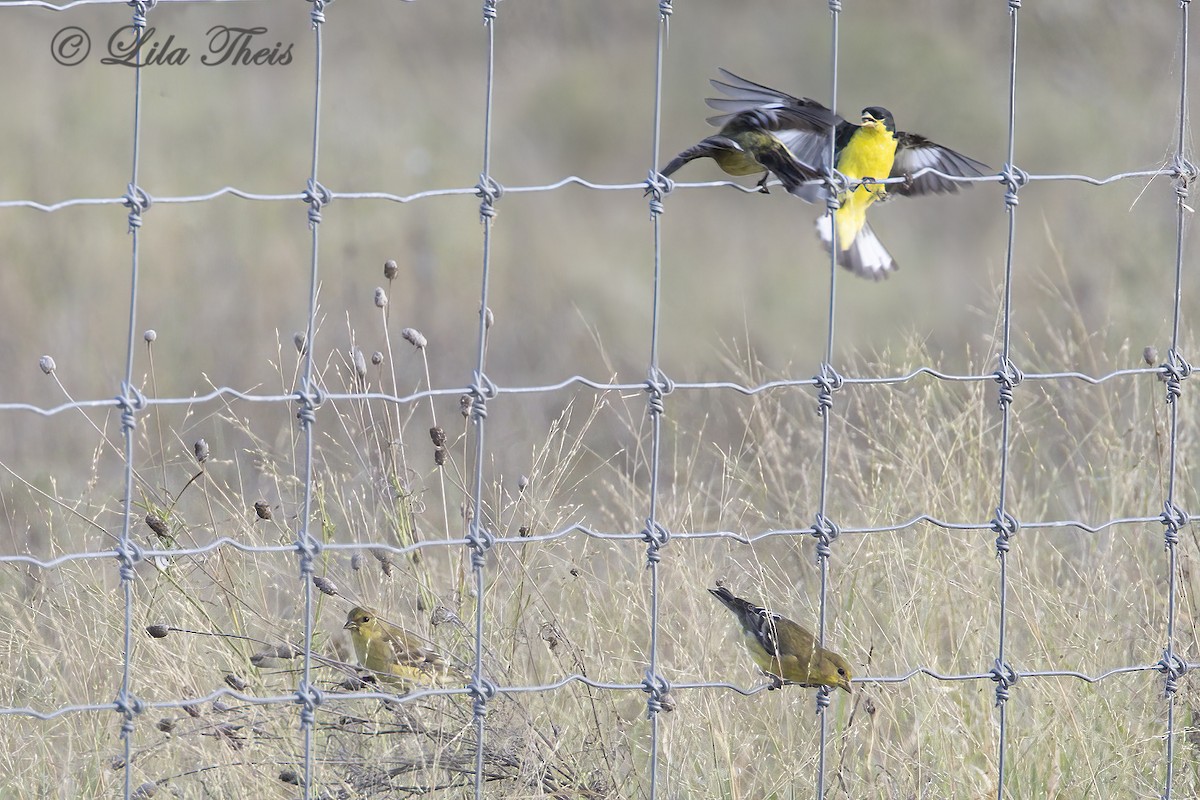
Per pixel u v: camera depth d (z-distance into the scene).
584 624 8.53
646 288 20.44
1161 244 16.55
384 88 27.84
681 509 9.37
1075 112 25.98
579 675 7.30
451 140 26.48
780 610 8.86
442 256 20.12
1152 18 27.30
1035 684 8.48
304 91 26.83
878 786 7.86
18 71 25.05
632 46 29.25
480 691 6.74
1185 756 8.35
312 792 7.18
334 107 26.38
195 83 25.81
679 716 7.97
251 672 7.80
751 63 28.03
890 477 9.98
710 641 8.38
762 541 9.91
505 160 26.16
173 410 13.93
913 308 19.69
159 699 7.62
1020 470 11.24
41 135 23.08
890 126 9.09
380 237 20.58
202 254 18.94
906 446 9.80
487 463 12.95
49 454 13.26
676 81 28.05
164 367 15.90
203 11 27.09
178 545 8.80
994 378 7.24
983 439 10.60
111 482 12.18
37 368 15.45
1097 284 16.45
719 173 25.73
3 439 13.48
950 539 9.20
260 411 13.90
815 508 10.06
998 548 7.30
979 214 22.52
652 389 6.82
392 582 8.52
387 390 15.39
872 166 9.10
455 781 7.43
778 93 7.75
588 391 15.30
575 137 27.05
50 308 16.94
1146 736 8.23
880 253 9.31
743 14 29.05
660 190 6.82
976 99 26.38
